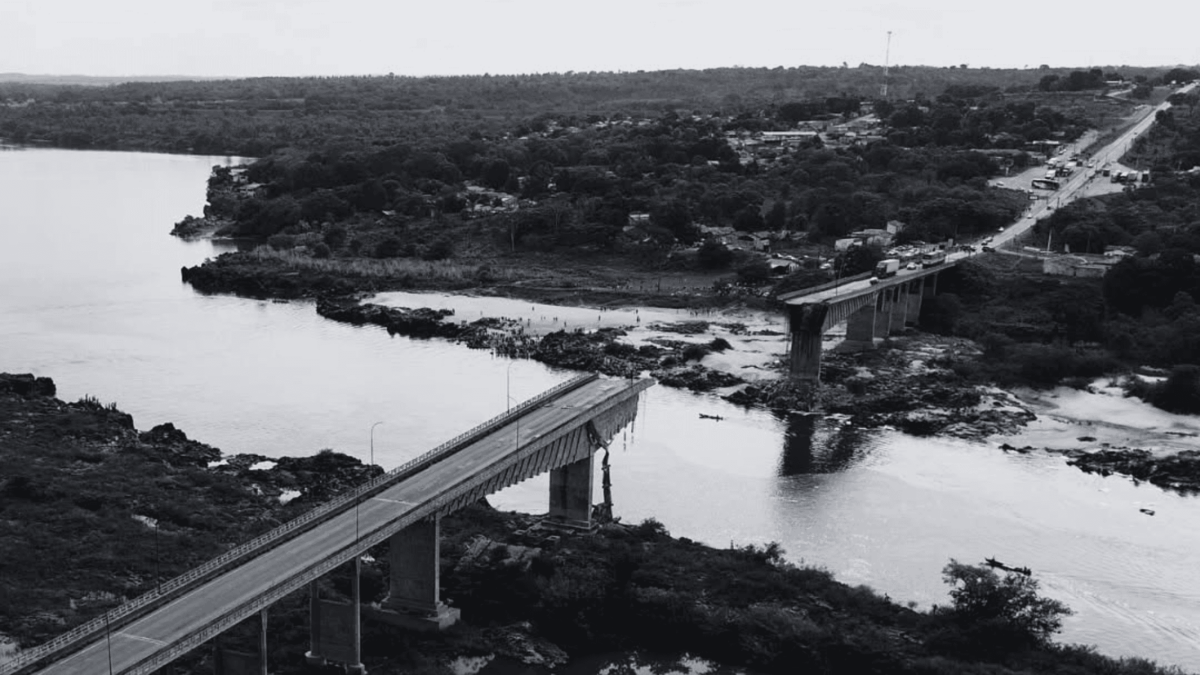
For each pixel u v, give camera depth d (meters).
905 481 180.25
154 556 139.38
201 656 114.56
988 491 176.88
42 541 142.12
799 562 147.12
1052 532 160.88
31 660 91.50
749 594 133.88
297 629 120.56
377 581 131.25
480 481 129.25
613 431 160.25
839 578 142.75
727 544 152.75
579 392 164.75
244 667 105.44
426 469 134.88
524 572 134.38
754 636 124.69
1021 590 130.62
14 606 124.69
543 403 158.25
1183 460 191.38
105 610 124.94
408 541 123.56
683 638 126.38
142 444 184.75
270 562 109.81
